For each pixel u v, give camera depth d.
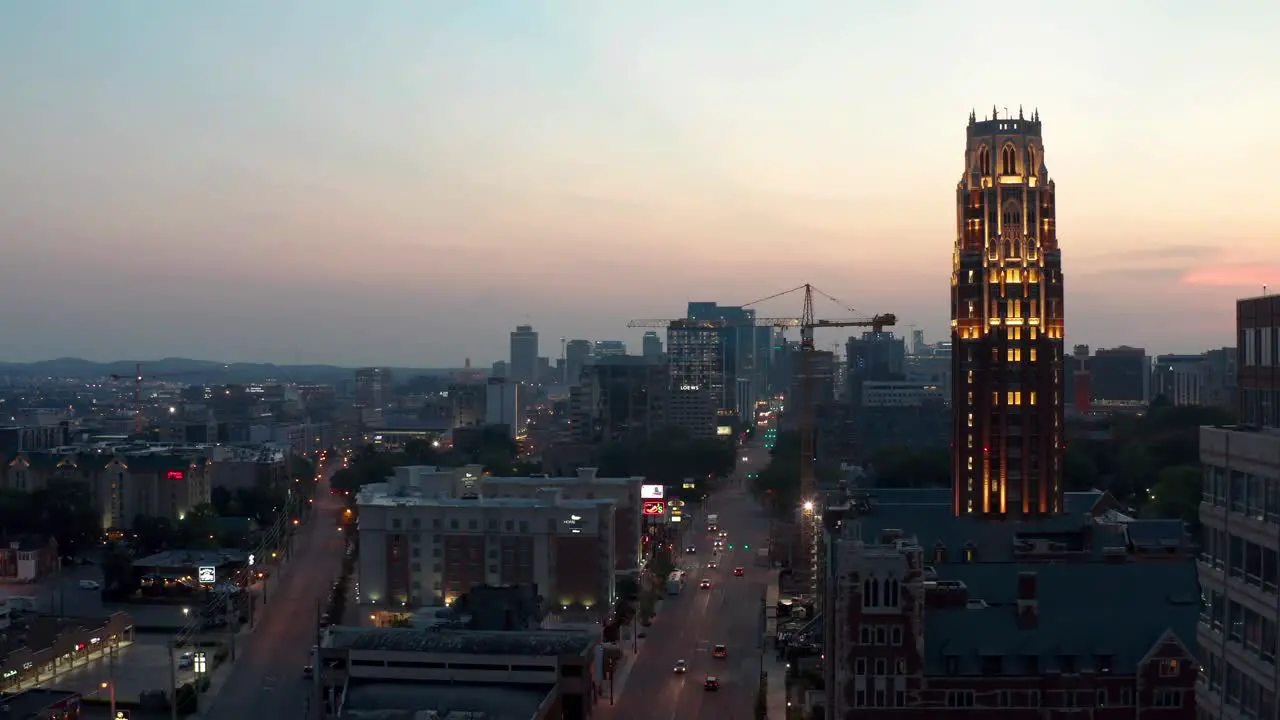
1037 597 161.75
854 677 156.00
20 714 178.25
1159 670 153.38
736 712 197.50
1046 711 153.88
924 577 170.75
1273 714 71.56
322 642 198.62
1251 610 75.06
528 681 181.00
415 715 166.88
